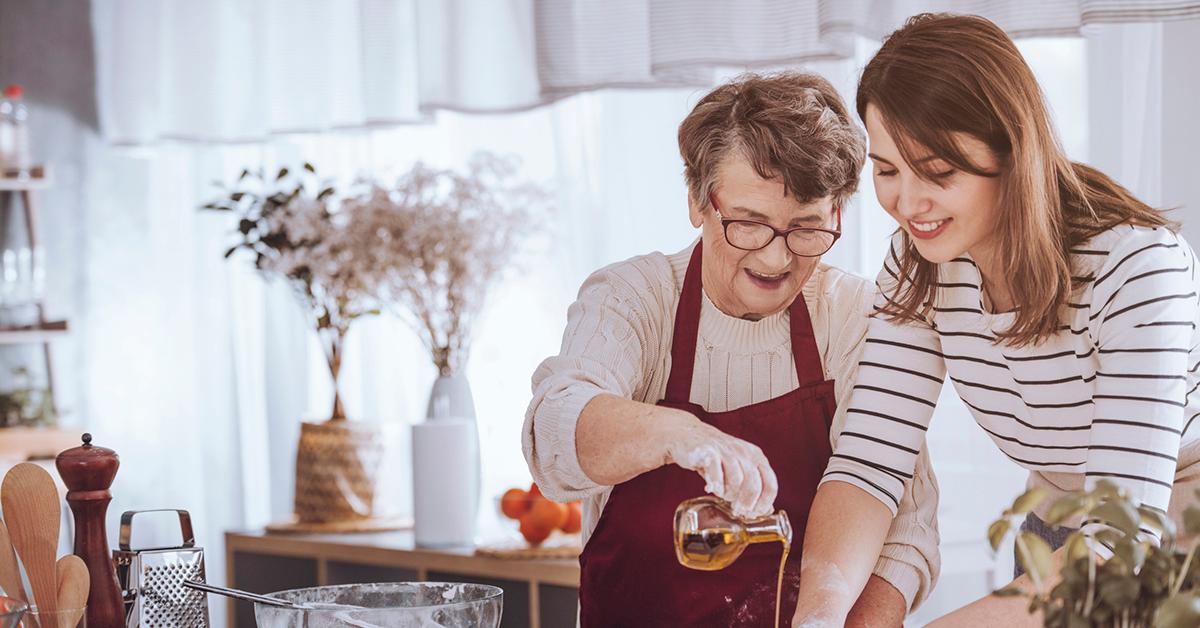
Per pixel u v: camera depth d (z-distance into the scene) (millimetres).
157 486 4320
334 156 3896
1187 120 2389
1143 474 1267
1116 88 2496
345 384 3879
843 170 1465
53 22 4352
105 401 4355
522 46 3156
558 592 2586
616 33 2924
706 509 1265
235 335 4141
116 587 1446
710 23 2725
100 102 4344
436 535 2803
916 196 1307
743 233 1479
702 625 1598
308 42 3768
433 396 2871
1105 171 2518
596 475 1357
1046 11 2367
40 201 4359
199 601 1478
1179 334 1300
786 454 1618
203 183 4199
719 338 1635
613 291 1636
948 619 1259
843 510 1482
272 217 3094
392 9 3486
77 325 4367
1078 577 866
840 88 2771
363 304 3602
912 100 1267
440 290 2883
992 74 1257
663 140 3098
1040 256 1307
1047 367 1439
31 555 1393
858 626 1474
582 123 3189
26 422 4160
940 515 2682
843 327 1653
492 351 3463
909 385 1533
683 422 1302
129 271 4340
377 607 1399
